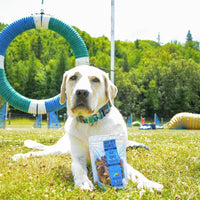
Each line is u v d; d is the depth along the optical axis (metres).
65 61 24.80
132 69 29.47
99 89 1.15
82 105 1.08
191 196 0.92
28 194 0.89
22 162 1.43
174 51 39.91
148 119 23.78
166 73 23.73
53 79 24.09
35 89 24.12
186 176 1.18
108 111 1.23
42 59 32.25
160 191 0.94
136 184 1.05
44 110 2.64
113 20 5.72
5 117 6.52
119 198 0.89
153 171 1.27
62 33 2.88
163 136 3.39
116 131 1.21
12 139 2.77
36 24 2.82
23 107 2.64
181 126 8.66
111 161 1.07
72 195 0.91
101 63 27.69
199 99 23.53
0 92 2.65
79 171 1.12
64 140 1.90
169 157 1.53
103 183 1.04
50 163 1.39
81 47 2.86
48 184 1.03
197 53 39.25
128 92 23.39
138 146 1.97
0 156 1.67
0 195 0.89
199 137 3.23
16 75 23.95
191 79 23.03
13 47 30.70
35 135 3.35
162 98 23.78
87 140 1.21
